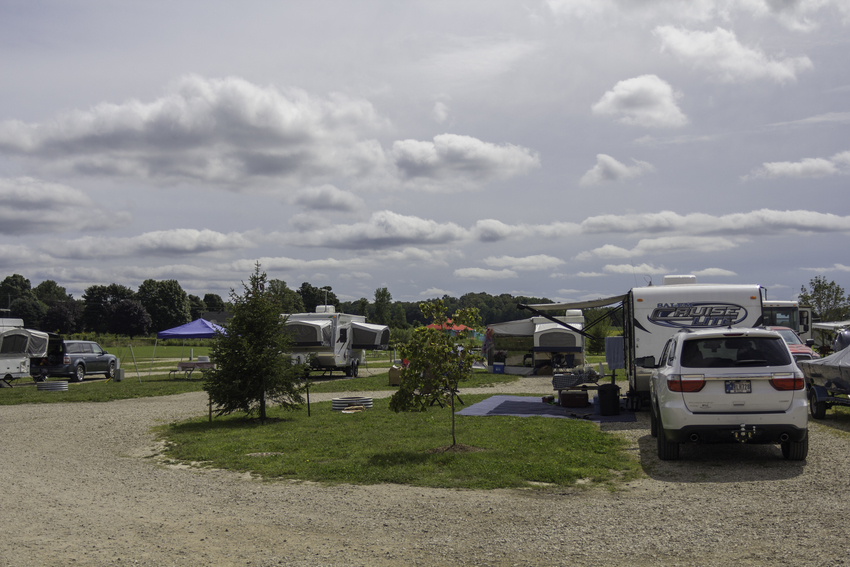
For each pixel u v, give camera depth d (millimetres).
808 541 4867
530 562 4613
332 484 7535
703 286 13016
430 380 9633
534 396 19000
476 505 6395
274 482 7770
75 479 8086
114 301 121812
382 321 85688
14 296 137625
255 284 13883
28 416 15539
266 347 13641
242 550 4973
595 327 38250
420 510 6207
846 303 43000
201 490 7348
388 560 4707
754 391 7855
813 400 12297
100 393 21109
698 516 5746
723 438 7891
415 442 10305
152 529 5586
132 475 8367
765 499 6305
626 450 9555
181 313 119438
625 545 4953
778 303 24875
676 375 8102
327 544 5117
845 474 7301
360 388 22922
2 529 5566
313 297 107875
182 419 14461
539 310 16734
